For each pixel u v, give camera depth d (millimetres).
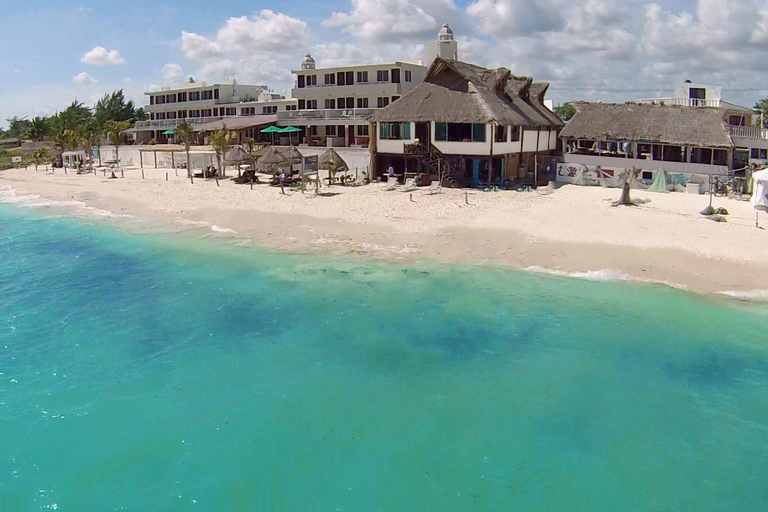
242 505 11938
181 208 40938
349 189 44875
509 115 45562
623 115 49375
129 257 29547
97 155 79938
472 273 25500
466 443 13930
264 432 14359
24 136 116938
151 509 11852
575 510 11836
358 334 19688
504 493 12297
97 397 15977
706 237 28141
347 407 15414
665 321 20344
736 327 19812
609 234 29094
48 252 31047
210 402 15688
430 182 45844
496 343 18953
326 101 69250
